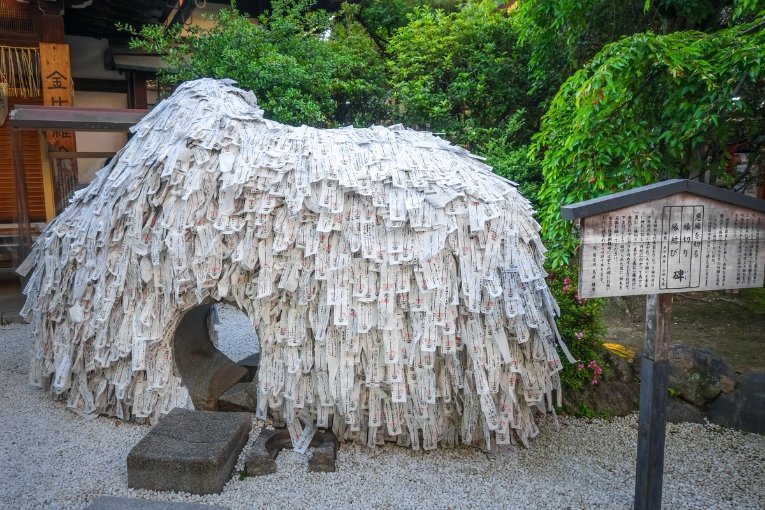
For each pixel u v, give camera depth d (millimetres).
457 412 3662
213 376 4227
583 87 4152
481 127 8383
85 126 6203
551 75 7711
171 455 3225
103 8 7922
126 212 3816
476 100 8398
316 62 7906
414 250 3469
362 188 3590
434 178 3678
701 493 3422
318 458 3426
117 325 3852
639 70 4152
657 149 4426
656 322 2818
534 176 7918
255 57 7629
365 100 8648
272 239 3645
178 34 8148
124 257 3828
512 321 3490
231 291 3707
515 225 3725
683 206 2701
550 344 3771
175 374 3916
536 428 3830
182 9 8805
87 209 4105
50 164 6898
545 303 3797
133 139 4164
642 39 3979
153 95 9891
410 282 3477
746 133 5172
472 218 3557
